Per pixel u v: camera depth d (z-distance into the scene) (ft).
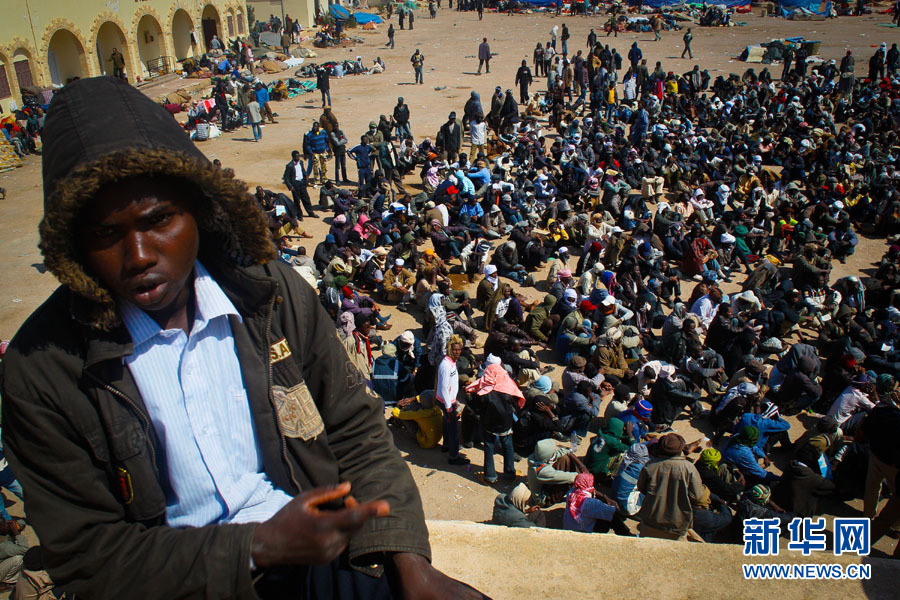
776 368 38.22
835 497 30.45
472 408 31.42
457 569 7.75
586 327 40.86
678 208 63.46
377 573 4.21
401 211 56.08
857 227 65.98
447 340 34.30
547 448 29.37
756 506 26.94
